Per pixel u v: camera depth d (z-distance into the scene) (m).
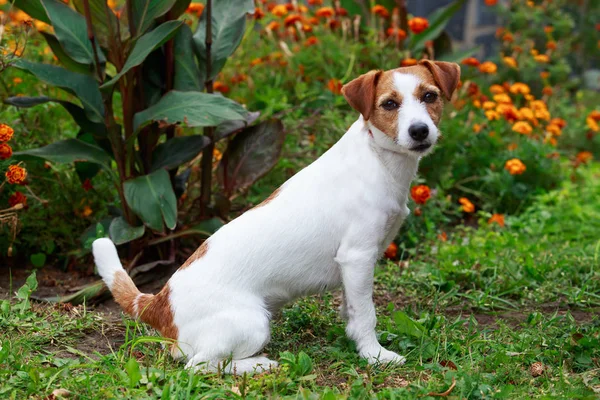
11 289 4.43
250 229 3.38
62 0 4.75
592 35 11.46
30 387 2.98
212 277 3.29
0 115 4.97
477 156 6.70
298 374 3.24
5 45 4.55
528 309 4.40
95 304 4.28
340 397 2.88
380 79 3.38
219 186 5.05
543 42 10.26
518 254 5.18
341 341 3.66
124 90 4.42
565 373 3.37
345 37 7.11
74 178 5.08
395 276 4.82
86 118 4.48
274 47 7.24
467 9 11.46
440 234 5.66
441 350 3.55
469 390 3.06
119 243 4.29
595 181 7.41
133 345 3.33
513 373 3.28
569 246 5.57
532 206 6.54
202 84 4.56
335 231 3.38
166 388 2.90
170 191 4.23
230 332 3.21
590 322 4.08
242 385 2.95
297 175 3.53
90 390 2.98
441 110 3.44
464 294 4.49
